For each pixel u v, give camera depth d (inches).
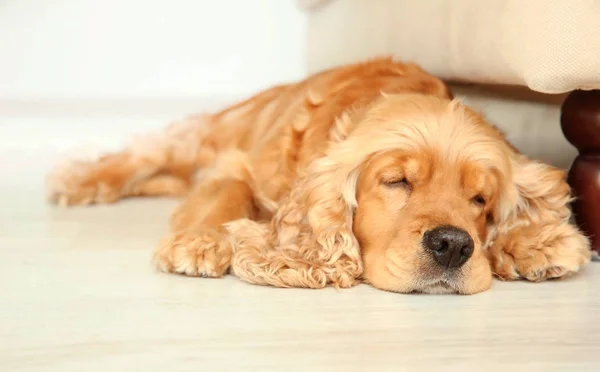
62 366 34.9
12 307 39.4
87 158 59.4
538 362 35.6
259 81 109.5
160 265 43.7
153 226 51.7
